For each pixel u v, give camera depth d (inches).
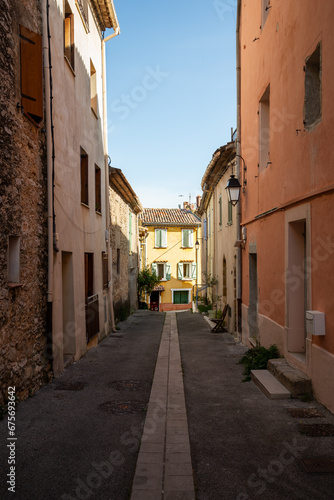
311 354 227.3
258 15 360.8
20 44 227.9
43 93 268.4
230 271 537.3
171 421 199.6
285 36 276.4
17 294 221.8
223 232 613.0
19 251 225.5
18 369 223.5
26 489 135.6
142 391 256.2
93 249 441.1
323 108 209.9
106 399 237.3
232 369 315.0
